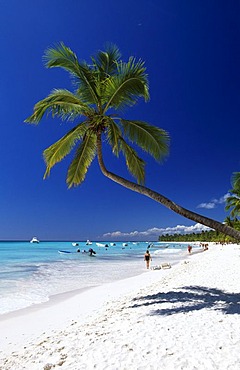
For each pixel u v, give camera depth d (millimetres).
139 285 16125
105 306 11078
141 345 5531
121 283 17250
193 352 5094
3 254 49094
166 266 26219
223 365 4578
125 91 11016
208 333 6027
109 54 12398
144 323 7039
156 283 15617
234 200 41875
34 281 18406
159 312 8117
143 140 11297
